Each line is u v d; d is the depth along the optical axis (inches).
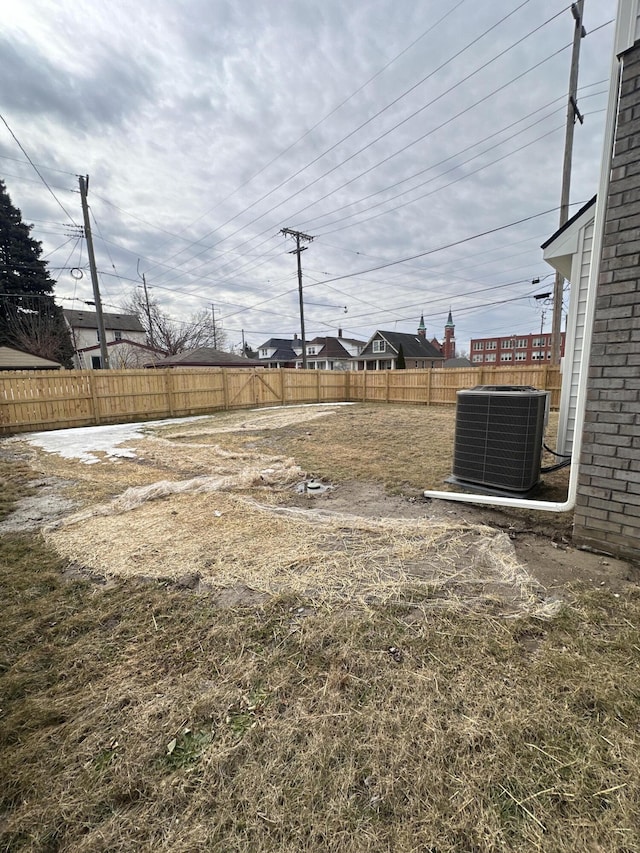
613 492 92.2
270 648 66.9
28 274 1075.9
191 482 166.9
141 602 81.4
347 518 125.9
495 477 143.1
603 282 89.4
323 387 637.9
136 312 1373.0
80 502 146.7
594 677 58.1
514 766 45.5
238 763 46.9
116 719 53.7
